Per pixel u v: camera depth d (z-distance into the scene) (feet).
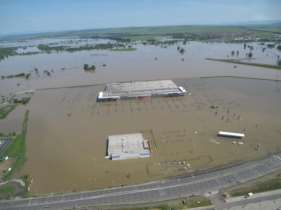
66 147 399.85
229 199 275.39
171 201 277.23
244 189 288.30
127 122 473.26
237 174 314.96
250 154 355.77
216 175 315.37
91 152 381.19
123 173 330.34
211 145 382.63
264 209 260.21
